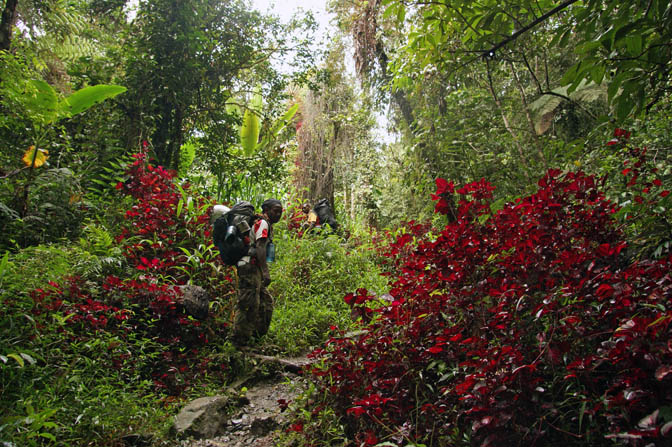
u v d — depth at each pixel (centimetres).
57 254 410
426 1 277
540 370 224
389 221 1329
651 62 199
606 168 354
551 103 635
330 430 265
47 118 538
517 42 324
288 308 513
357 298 275
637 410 175
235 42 812
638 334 169
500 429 201
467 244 252
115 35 840
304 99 1291
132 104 704
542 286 242
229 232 412
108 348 338
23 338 300
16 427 227
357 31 1108
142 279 407
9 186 482
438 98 686
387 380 245
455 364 249
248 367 395
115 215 557
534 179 461
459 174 570
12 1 605
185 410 307
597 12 212
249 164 852
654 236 266
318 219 888
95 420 267
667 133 348
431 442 217
